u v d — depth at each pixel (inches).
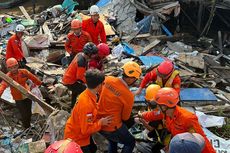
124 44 436.8
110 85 199.8
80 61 256.8
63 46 439.5
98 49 259.0
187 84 342.3
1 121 310.2
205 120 279.1
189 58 404.5
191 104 299.9
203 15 548.4
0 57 389.7
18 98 281.4
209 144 175.3
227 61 418.9
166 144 214.5
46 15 526.3
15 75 274.8
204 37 509.0
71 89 272.2
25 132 283.0
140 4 511.2
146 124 221.9
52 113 254.1
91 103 187.2
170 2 526.9
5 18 519.8
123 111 205.3
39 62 399.5
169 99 177.9
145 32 482.3
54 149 124.1
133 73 197.3
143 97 291.6
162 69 229.3
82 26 343.0
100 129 199.0
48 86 343.0
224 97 320.2
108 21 494.9
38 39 437.7
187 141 122.6
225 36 511.2
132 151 230.1
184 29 548.7
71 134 196.2
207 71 385.4
